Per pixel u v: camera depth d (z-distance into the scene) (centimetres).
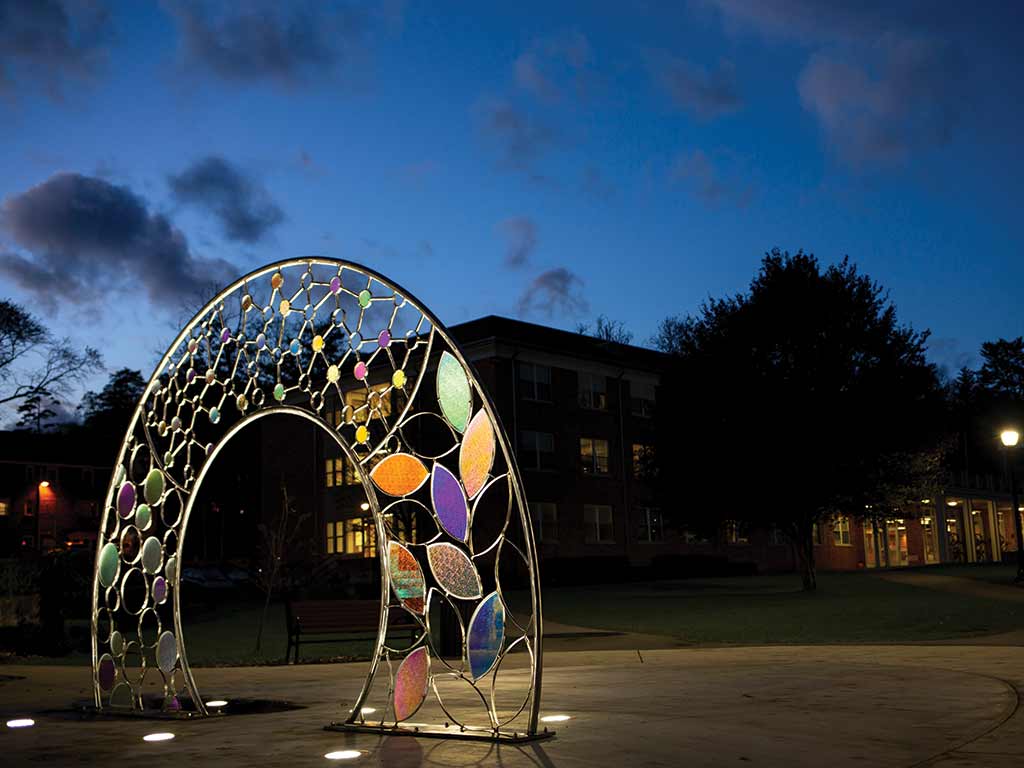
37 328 4372
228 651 1625
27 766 543
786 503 2655
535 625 580
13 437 6153
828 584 2861
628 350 4422
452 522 609
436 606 2273
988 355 8894
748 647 1416
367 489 660
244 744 603
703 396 2775
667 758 505
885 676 880
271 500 4259
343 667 1284
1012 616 1806
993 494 6069
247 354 780
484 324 3903
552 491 3772
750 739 558
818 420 2603
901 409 2627
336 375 692
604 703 753
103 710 807
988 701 690
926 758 493
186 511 810
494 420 589
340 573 3161
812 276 2688
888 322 2688
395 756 537
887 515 2773
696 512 2889
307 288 729
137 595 2084
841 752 513
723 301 2859
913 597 2269
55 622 1664
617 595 2745
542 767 491
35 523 5884
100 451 6322
